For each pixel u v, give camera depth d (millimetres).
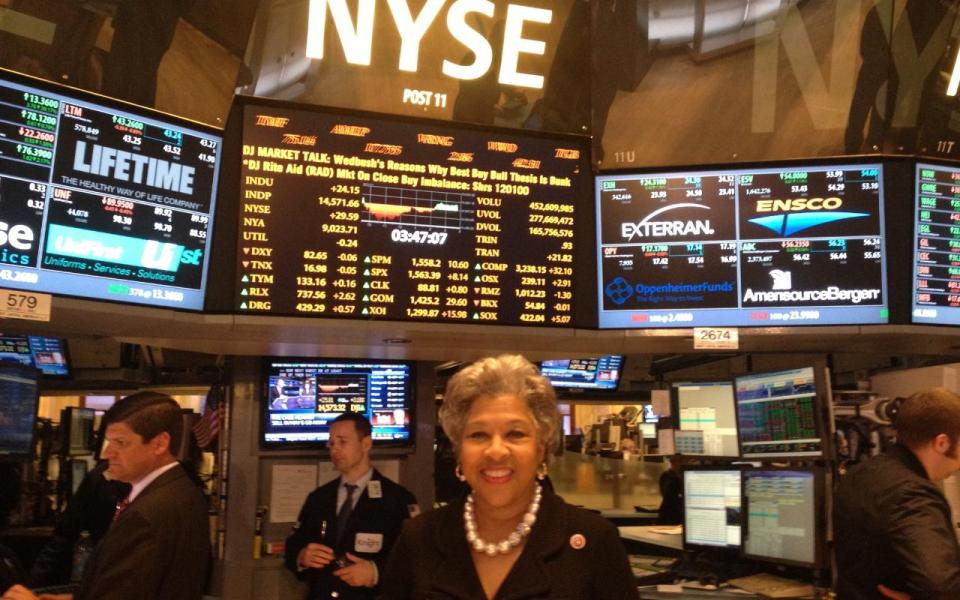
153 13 2758
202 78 2850
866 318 3268
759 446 3402
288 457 3928
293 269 2988
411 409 4066
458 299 3141
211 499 4301
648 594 3127
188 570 2074
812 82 3299
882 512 2090
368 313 3043
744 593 3092
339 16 3053
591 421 7891
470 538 1325
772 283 3283
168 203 2820
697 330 3260
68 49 2619
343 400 3967
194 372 5469
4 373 3131
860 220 3289
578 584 1281
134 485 2189
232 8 2873
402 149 3121
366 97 3080
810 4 3305
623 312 3299
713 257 3301
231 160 2957
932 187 3318
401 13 3111
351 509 3295
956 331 3303
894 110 3283
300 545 3348
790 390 3234
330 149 3049
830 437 3049
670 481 4816
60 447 5293
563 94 3279
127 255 2738
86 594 1985
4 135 2521
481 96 3197
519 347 3535
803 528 3074
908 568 1990
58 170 2609
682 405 3891
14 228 2539
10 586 2422
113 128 2707
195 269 2881
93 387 5594
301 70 3018
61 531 3289
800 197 3303
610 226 3324
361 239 3059
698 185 3322
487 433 1303
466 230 3166
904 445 2223
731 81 3311
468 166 3186
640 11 3305
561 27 3270
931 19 3273
